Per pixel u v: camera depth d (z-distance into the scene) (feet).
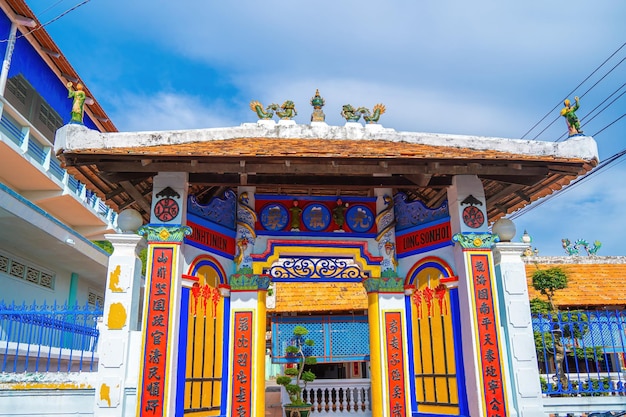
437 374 27.04
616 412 25.76
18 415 23.09
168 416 22.22
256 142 26.89
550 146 25.81
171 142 25.96
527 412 24.02
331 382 39.11
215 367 26.23
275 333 46.32
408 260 29.53
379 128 30.07
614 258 57.72
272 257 28.53
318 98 30.94
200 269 26.43
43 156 55.72
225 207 28.81
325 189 31.58
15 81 51.98
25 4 48.73
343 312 48.55
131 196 27.07
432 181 27.50
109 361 23.09
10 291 46.83
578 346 30.68
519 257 26.53
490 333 24.79
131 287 24.26
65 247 48.44
